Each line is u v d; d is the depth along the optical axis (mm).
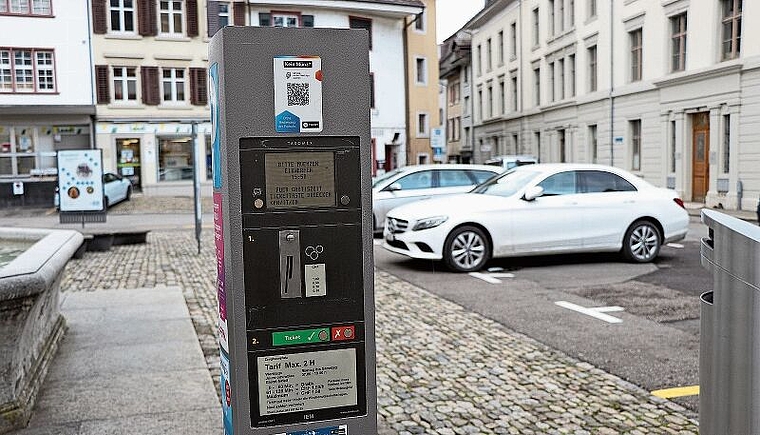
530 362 5652
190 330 6508
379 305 7930
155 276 10422
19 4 31172
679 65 25172
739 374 2260
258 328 2986
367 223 3068
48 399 4582
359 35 3008
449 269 10414
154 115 33250
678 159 25094
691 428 4238
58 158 16641
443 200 10578
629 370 5410
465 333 6605
